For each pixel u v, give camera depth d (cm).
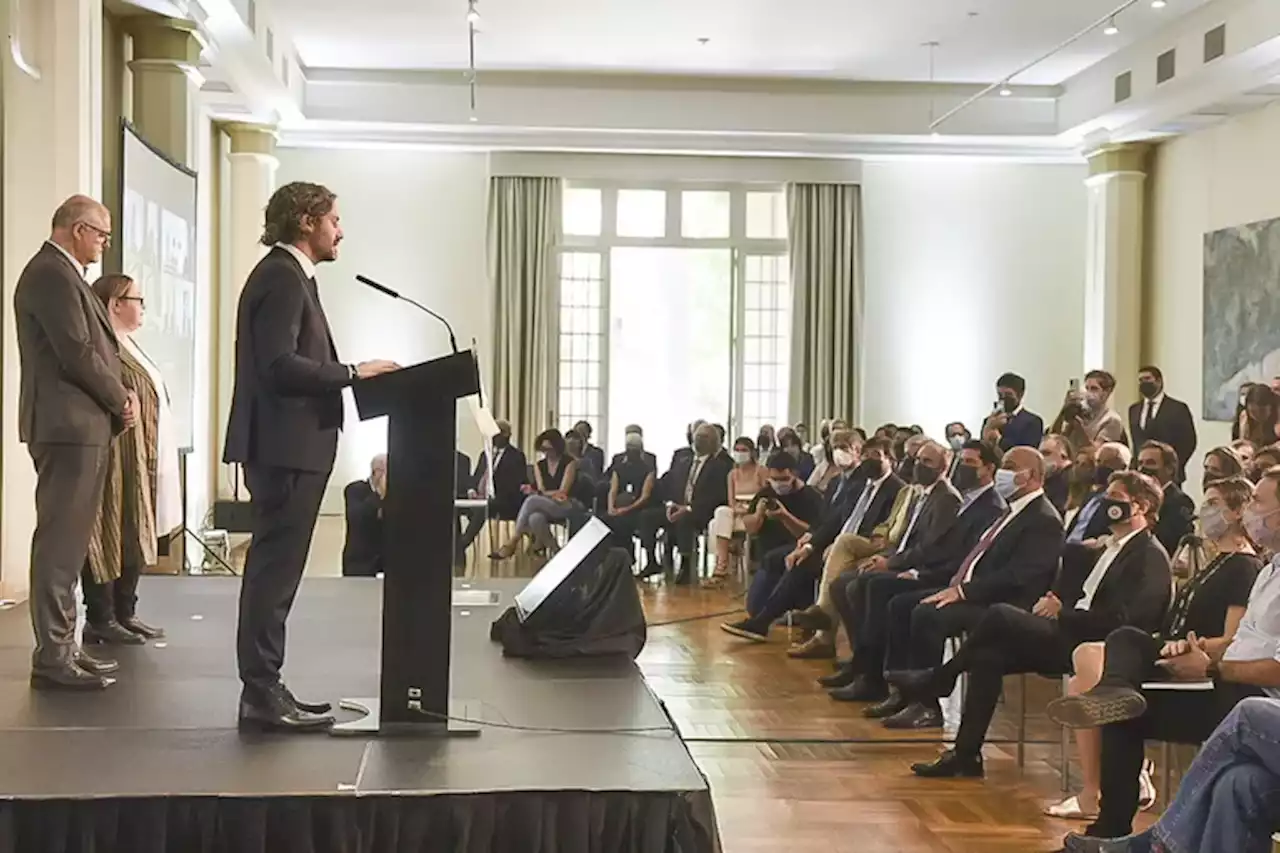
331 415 330
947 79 1161
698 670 657
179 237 771
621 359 1293
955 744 475
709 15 963
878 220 1288
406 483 337
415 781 298
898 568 603
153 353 715
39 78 600
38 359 370
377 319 1256
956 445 1025
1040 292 1295
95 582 440
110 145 743
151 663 414
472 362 331
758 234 1295
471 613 519
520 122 1160
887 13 951
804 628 698
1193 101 964
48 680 378
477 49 1074
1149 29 981
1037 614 487
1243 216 989
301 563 339
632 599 450
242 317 324
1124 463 582
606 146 1195
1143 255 1142
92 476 378
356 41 1052
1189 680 374
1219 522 408
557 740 334
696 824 296
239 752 318
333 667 414
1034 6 929
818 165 1270
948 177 1290
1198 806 305
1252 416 716
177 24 759
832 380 1277
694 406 1300
